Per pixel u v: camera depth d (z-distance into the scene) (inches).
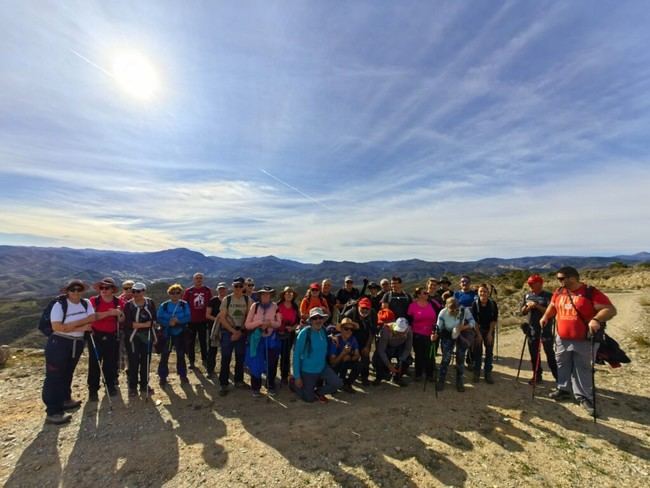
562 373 260.4
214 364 336.2
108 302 272.8
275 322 291.1
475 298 319.0
